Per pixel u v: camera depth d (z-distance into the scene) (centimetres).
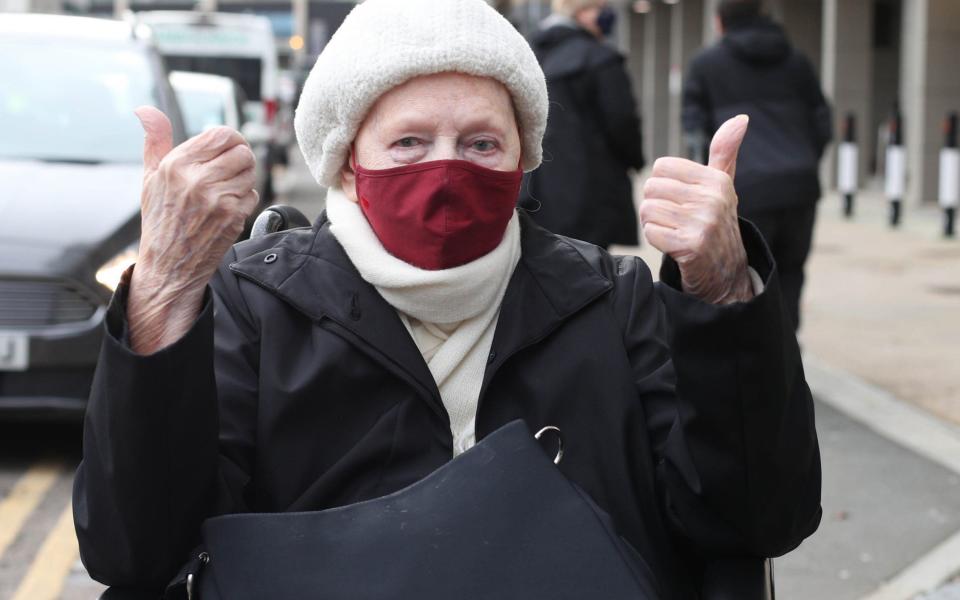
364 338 373
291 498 372
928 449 1003
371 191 374
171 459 334
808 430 350
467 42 365
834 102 3256
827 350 1379
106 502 334
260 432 375
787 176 1170
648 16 4847
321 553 325
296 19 10081
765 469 347
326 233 391
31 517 885
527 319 382
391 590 317
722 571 368
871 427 1070
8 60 1198
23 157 1101
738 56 1195
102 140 1132
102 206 1002
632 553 334
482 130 372
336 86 372
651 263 1867
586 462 375
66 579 774
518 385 380
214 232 336
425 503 330
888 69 3481
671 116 4422
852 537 814
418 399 375
